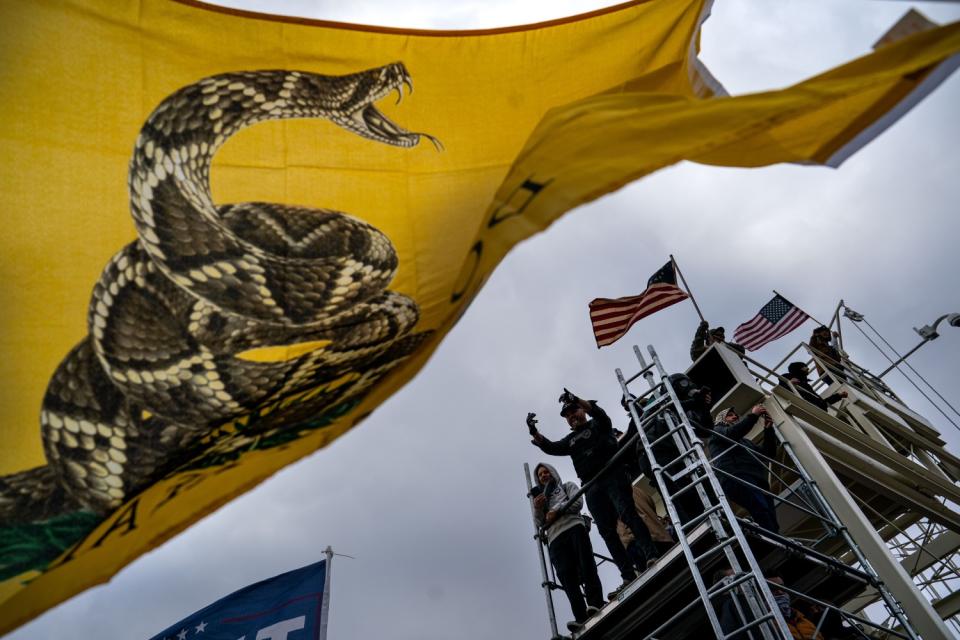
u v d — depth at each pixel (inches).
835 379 553.0
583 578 412.8
